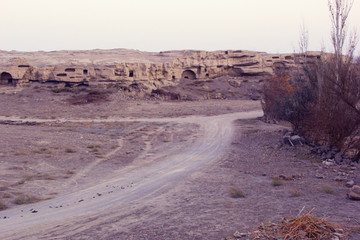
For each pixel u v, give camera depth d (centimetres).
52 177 1903
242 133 3488
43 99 6134
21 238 947
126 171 2122
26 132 3650
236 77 8512
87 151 2712
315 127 2286
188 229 902
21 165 2161
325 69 2092
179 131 3819
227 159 2328
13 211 1302
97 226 1014
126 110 5600
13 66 6600
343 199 1161
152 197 1431
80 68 6862
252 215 996
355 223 843
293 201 1148
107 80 6906
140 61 7588
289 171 1788
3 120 4744
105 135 3616
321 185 1425
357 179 1516
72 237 916
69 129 4003
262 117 4653
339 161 1911
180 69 8131
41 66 6931
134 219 1071
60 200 1472
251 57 8875
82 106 5850
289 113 2577
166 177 1891
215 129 3884
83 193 1600
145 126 4231
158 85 7306
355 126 1941
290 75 4144
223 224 922
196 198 1333
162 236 859
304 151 2230
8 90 6462
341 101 1978
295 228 758
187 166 2208
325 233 747
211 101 6762
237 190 1351
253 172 1845
